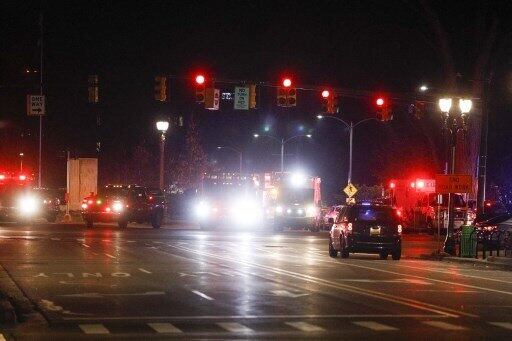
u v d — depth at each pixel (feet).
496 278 172.86
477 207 301.02
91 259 201.57
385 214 225.56
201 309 116.57
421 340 92.79
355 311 115.85
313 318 108.78
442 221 383.86
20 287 142.72
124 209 360.07
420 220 395.14
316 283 153.89
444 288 149.48
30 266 182.19
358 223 223.51
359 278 165.78
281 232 373.81
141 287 143.74
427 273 182.91
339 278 165.07
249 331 97.91
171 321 105.50
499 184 479.41
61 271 171.53
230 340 91.71
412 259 231.71
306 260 213.66
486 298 134.21
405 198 403.75
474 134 344.28
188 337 93.61
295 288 144.66
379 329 100.27
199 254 224.53
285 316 110.32
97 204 358.84
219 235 329.93
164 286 145.59
